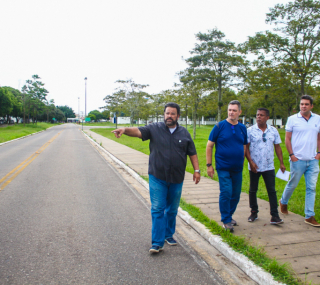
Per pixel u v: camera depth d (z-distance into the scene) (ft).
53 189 24.11
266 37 52.95
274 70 55.21
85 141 86.12
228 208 13.93
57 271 10.60
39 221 16.10
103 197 21.77
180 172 12.55
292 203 18.69
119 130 12.07
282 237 13.08
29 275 10.28
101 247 12.78
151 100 161.17
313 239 12.85
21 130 141.28
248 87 75.05
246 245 12.05
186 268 11.00
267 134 14.73
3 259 11.49
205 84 77.87
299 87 59.47
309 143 14.56
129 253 12.23
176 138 12.48
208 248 12.87
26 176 29.78
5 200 20.43
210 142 13.99
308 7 50.26
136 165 36.70
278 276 9.68
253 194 15.21
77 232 14.53
